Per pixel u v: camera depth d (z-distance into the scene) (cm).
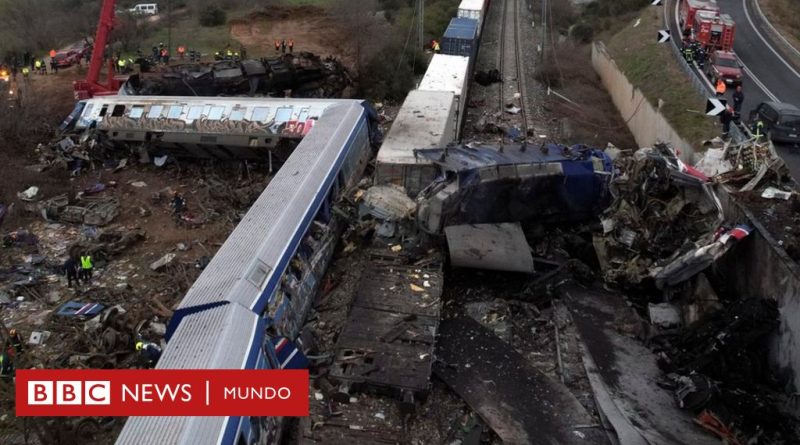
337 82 3216
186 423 859
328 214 1703
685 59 3105
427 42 4356
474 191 1530
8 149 2488
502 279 1584
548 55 4097
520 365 1308
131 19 4684
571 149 1789
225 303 1122
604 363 1318
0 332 1440
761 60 3462
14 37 4456
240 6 5666
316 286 1522
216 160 2441
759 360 1261
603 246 1591
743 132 2095
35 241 1895
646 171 1616
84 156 2428
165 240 1920
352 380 1180
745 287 1420
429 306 1367
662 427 1148
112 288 1669
